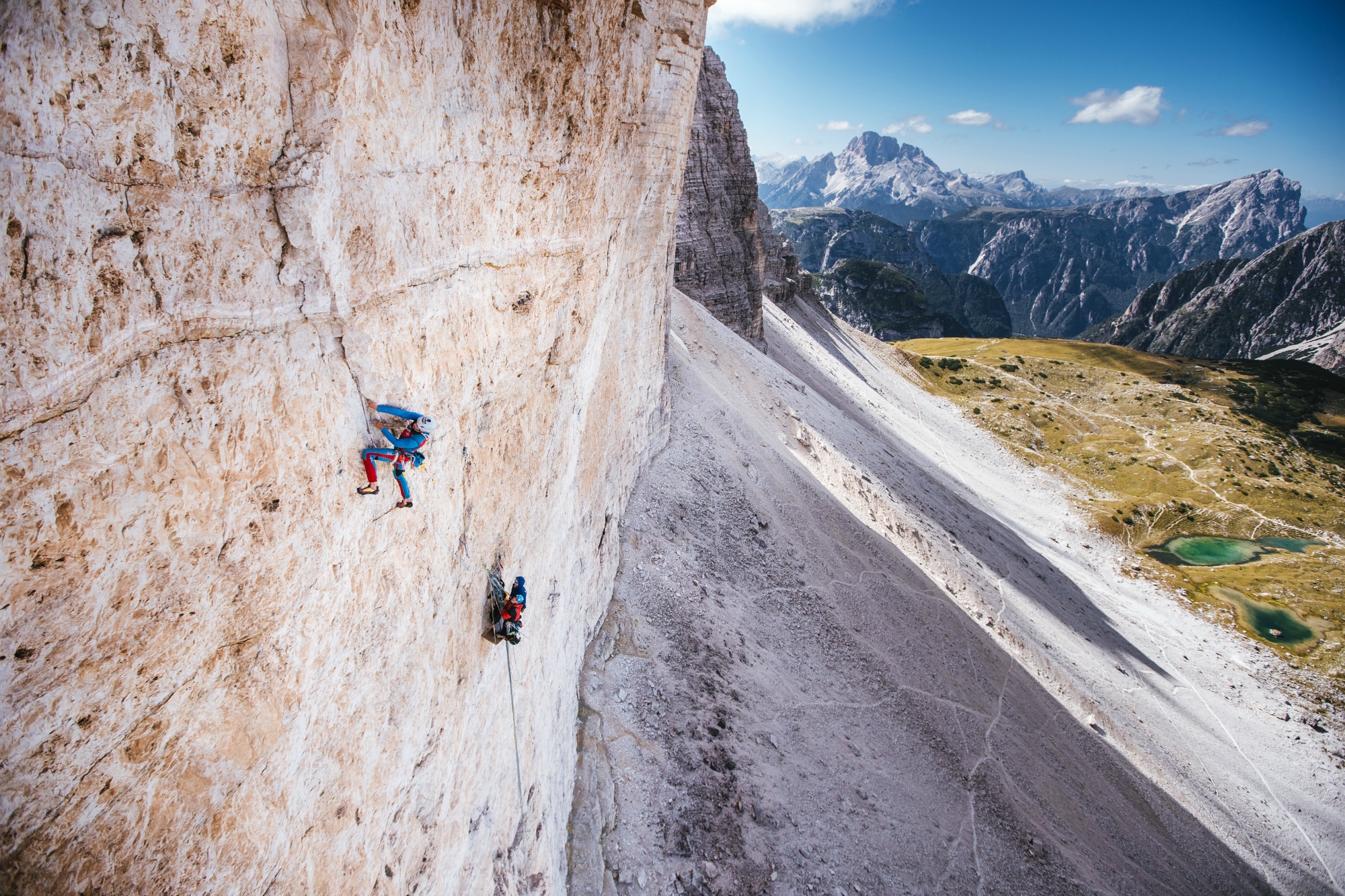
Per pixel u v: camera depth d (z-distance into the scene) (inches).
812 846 876.0
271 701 228.1
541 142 422.0
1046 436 5723.4
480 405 398.6
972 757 1282.0
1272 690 2800.2
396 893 326.0
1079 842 1263.5
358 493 272.1
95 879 166.9
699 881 751.1
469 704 413.7
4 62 133.4
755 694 1061.1
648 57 691.4
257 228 209.3
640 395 1254.9
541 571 581.9
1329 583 3794.3
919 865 964.6
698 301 3304.6
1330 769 2266.2
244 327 208.7
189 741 196.4
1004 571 2487.7
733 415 1831.9
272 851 230.1
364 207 255.1
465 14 304.5
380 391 283.6
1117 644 2630.4
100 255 161.0
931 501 2672.2
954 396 6304.1
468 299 361.1
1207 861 1557.6
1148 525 4495.6
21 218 140.9
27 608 149.3
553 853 615.5
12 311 140.9
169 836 189.8
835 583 1493.6
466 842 414.9
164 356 182.2
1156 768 1813.5
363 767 290.4
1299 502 4847.4
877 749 1130.7
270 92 204.2
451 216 328.5
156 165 173.5
